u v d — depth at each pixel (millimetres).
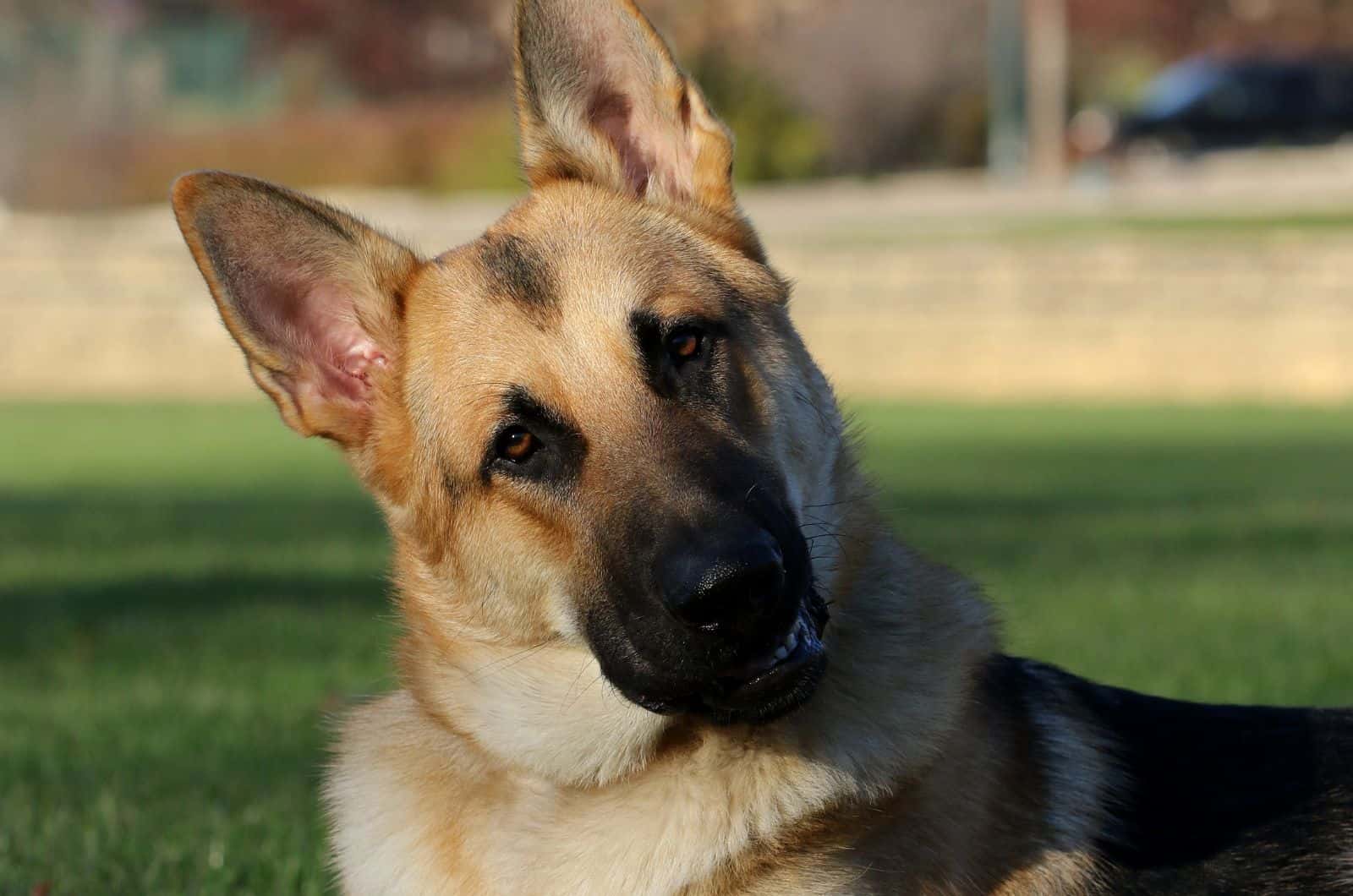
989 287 33031
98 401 35406
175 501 20031
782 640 4660
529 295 5363
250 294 5473
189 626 11922
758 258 5727
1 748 8781
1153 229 38094
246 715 9312
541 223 5578
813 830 4926
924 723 5027
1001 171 52125
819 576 5164
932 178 52062
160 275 36406
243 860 6758
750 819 4906
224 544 16078
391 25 56125
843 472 5508
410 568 5480
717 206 5742
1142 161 51844
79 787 8031
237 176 5398
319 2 55969
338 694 9406
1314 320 30984
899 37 51969
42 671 10711
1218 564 13297
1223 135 51812
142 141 52406
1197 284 31750
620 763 5148
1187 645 10172
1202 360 31828
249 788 7941
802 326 34188
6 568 14875
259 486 21844
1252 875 5137
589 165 5879
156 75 58312
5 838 7105
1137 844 5203
